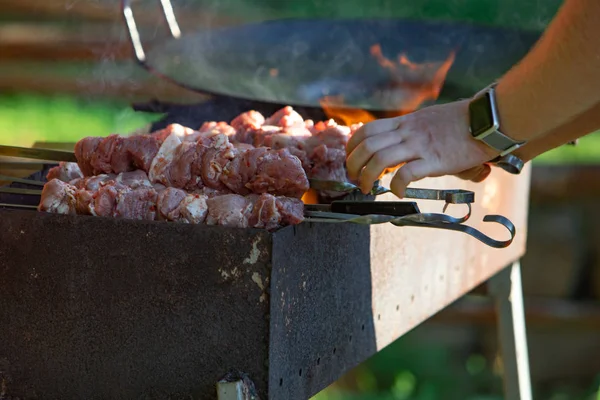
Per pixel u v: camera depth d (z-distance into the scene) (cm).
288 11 602
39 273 164
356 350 190
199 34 281
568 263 462
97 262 159
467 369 464
